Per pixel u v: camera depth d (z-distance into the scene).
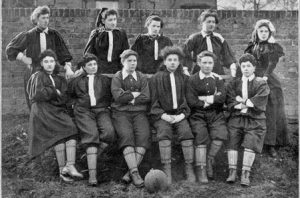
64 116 5.74
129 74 5.92
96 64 5.96
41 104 5.74
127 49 6.44
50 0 8.60
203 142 5.74
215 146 5.79
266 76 6.34
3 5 7.38
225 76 6.22
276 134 6.34
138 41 6.42
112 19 6.36
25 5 8.26
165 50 6.00
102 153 6.11
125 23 7.48
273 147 6.34
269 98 6.31
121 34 6.42
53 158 6.06
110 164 6.00
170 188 5.61
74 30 7.34
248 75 5.96
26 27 7.11
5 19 7.07
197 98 5.91
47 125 5.66
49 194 5.52
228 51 6.48
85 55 5.96
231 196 5.55
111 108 5.96
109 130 5.65
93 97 5.84
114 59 6.36
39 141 5.66
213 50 6.38
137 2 9.30
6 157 6.12
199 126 5.80
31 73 6.19
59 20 7.32
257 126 5.82
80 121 5.74
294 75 7.11
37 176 5.85
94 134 5.61
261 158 6.25
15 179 5.82
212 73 5.98
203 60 5.92
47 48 6.25
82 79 5.93
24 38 6.20
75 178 5.74
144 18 7.49
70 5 8.82
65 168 5.66
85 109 5.83
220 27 7.42
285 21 7.28
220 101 5.90
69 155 5.67
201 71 5.96
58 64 6.00
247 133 5.81
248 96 5.89
